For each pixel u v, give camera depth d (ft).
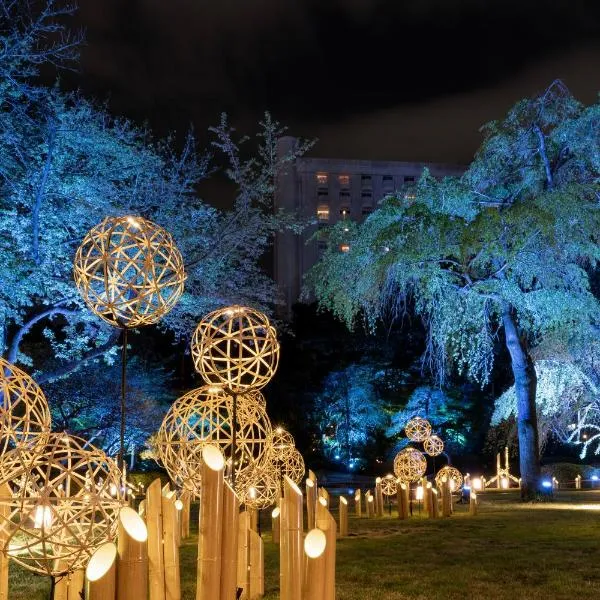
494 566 30.09
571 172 65.36
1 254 49.03
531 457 70.08
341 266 67.67
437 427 121.70
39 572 16.92
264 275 68.33
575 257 65.72
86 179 56.65
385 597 24.17
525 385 70.44
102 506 17.30
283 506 14.61
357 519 52.95
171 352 120.57
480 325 69.56
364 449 127.65
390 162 248.32
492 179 67.41
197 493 32.42
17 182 54.44
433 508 53.52
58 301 59.67
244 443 35.81
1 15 53.21
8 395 21.59
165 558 17.94
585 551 34.24
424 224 60.95
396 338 127.85
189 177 65.31
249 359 28.63
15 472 17.22
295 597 14.17
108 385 77.30
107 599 11.33
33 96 54.60
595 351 69.05
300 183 242.17
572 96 64.39
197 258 61.52
